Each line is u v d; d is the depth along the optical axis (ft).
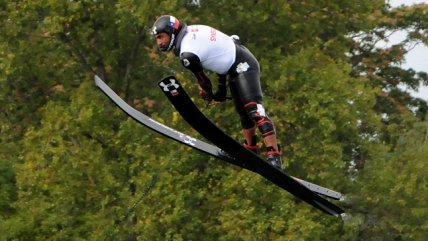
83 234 252.62
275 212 248.73
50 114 261.24
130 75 280.72
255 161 124.98
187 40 119.14
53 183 253.44
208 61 120.37
